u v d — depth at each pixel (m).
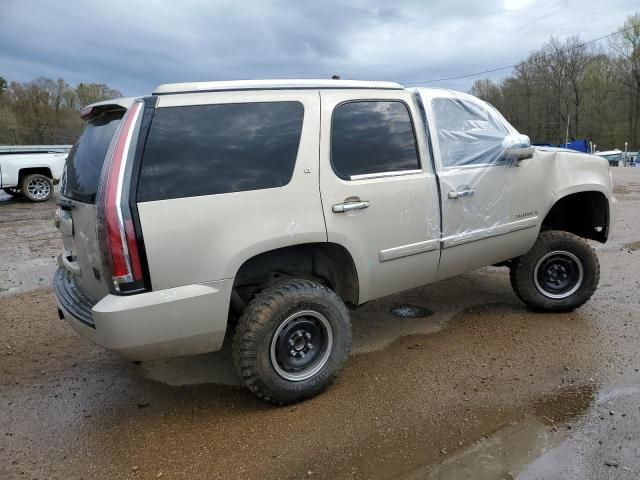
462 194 4.04
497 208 4.29
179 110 3.05
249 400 3.54
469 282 5.96
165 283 2.91
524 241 4.55
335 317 3.44
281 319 3.23
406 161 3.82
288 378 3.33
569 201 5.21
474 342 4.30
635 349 4.03
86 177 3.21
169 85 3.07
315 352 3.46
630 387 3.47
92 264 3.07
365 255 3.60
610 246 7.58
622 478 2.62
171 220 2.89
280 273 3.59
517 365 3.86
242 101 3.22
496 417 3.20
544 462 2.78
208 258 2.99
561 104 72.00
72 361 4.24
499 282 5.93
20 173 14.84
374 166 3.65
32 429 3.27
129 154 2.87
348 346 3.54
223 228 3.04
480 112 4.39
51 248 8.56
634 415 3.15
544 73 72.44
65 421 3.36
